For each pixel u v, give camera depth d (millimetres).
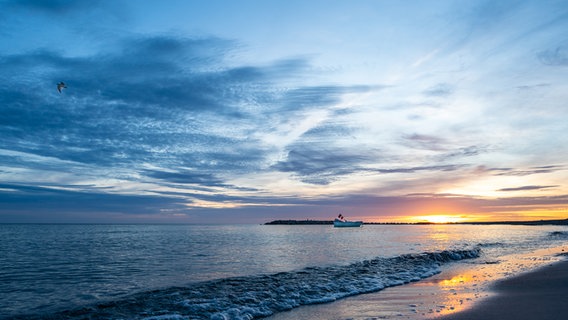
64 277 20844
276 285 16250
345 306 12344
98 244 51594
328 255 32781
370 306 12164
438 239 62094
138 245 49062
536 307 11016
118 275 21406
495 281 16250
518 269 20578
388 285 16250
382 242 54250
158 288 16922
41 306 13898
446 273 19641
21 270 23875
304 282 16984
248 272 21828
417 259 25625
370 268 21875
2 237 73312
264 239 66438
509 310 10703
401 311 11227
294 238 70500
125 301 13406
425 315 10539
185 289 15531
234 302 12961
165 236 80812
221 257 31500
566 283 15055
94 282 19094
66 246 47344
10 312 12961
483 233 91750
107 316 11492
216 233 103688
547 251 33344
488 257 28406
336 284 16406
